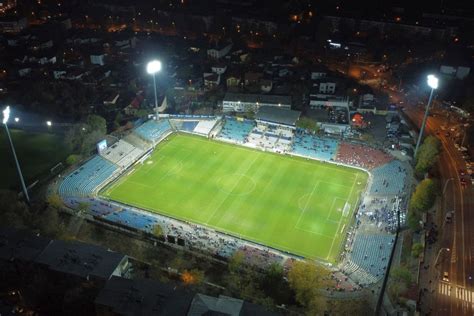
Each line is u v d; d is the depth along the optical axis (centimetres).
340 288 11612
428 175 15925
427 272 11912
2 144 17988
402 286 11306
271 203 15300
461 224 13675
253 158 17825
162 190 15850
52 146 17900
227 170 17075
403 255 12562
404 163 16938
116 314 9400
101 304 9456
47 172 16338
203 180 16462
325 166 17288
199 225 14162
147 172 16850
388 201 15075
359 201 15400
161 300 9519
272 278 11212
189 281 11331
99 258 10825
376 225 14012
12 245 11069
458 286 11475
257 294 10831
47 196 14825
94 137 17538
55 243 11206
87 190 15538
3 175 16138
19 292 10738
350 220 14500
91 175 16288
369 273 12169
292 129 19225
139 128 19300
